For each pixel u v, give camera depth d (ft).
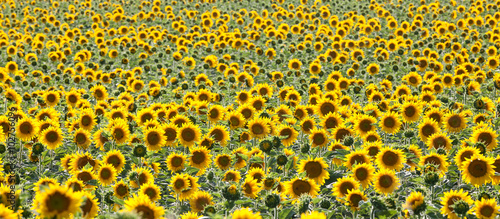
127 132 31.01
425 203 19.61
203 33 85.76
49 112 35.29
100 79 57.67
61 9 111.45
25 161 32.40
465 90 44.39
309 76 60.70
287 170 27.37
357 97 48.52
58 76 57.82
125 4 117.08
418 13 98.22
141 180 24.57
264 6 111.75
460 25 81.35
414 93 46.39
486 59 64.95
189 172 26.99
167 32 83.92
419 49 71.15
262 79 57.67
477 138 29.01
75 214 13.70
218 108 35.17
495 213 19.21
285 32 81.66
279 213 20.97
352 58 65.57
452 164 28.35
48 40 82.89
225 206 21.56
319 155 29.89
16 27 93.30
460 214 19.94
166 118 35.58
